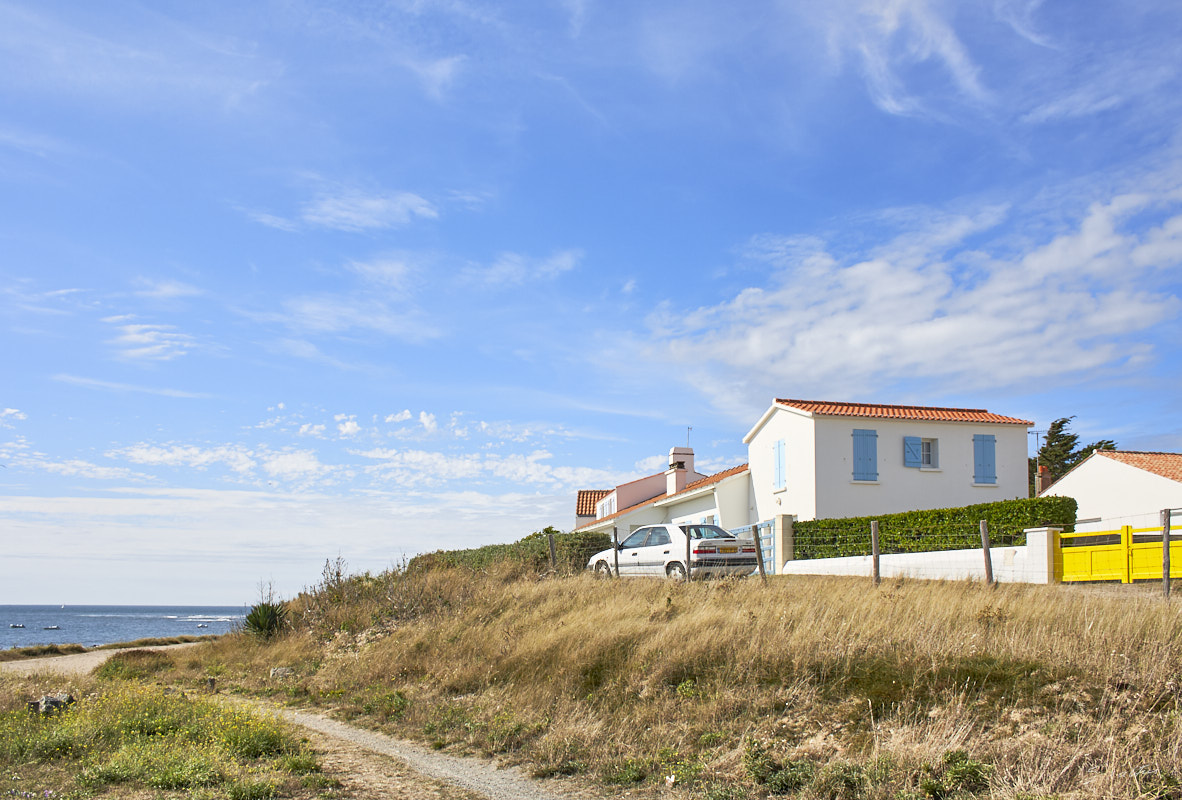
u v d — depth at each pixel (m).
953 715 8.01
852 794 7.16
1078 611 10.38
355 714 12.47
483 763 9.17
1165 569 12.30
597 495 48.16
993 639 9.68
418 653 15.38
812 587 14.41
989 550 15.62
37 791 7.65
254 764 9.02
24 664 24.48
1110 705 7.70
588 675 11.56
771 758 8.06
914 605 11.68
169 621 121.19
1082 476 30.94
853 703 8.89
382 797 7.79
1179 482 26.98
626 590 16.39
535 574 21.11
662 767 8.45
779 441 28.89
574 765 8.75
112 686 15.02
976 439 27.56
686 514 35.22
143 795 7.61
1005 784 6.64
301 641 19.88
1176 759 6.56
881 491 26.70
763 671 10.17
